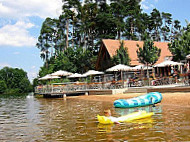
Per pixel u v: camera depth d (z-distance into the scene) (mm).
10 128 9703
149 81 24625
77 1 53125
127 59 30234
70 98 26828
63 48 64250
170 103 15000
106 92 25500
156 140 6785
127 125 9125
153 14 68562
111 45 35562
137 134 7586
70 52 45844
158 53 25031
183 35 27812
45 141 7270
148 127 8547
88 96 26281
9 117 13320
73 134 8008
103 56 36938
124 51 30516
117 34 52938
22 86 93000
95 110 14352
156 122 9391
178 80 23797
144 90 22094
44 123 10508
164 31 73125
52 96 32719
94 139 7215
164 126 8555
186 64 26938
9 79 92938
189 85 19953
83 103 19594
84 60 42500
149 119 10156
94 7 50562
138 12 57594
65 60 44000
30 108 18203
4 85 88438
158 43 39156
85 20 51375
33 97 37469
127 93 23594
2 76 94375
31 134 8336
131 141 6801
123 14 53125
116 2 52500
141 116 10375
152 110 12938
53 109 16281
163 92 19750
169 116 10570
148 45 24641
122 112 12977
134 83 26562
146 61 24516
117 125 9227
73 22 55250
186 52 26531
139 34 59125
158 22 70250
